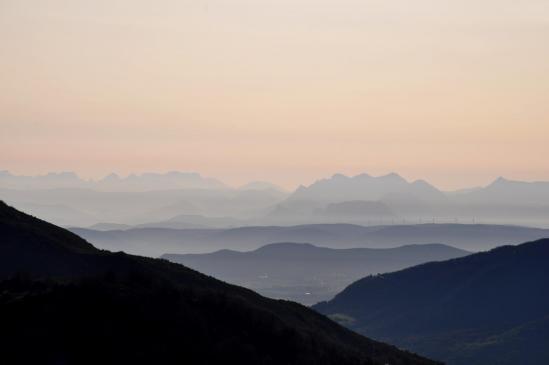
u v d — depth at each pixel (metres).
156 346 112.25
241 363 116.56
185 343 115.19
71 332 109.81
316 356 129.12
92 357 107.25
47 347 106.56
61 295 116.38
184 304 123.50
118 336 111.25
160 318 117.81
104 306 116.19
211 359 114.62
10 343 105.88
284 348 126.75
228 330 124.06
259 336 127.00
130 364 107.75
